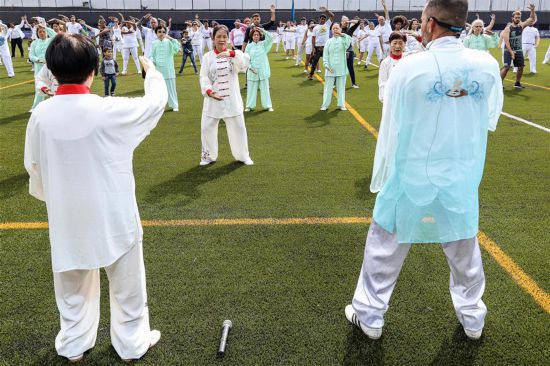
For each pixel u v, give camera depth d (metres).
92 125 2.12
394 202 2.42
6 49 14.90
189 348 2.69
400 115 2.29
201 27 24.78
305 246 3.86
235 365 2.55
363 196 4.97
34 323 2.89
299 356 2.62
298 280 3.36
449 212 2.34
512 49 11.75
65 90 2.13
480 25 10.98
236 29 16.47
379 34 17.20
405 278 3.36
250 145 7.06
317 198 4.92
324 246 3.86
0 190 5.21
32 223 4.32
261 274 3.44
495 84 2.39
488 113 2.47
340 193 5.06
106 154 2.17
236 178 5.58
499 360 2.58
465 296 2.63
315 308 3.04
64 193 2.16
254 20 10.59
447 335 2.78
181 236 4.04
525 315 2.95
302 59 21.53
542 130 7.69
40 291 3.22
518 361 2.57
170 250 3.80
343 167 5.96
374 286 2.61
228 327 2.78
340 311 3.01
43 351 2.66
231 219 4.39
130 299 2.47
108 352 2.65
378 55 17.67
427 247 3.78
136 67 17.69
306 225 4.25
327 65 9.28
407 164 2.33
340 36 9.18
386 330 2.83
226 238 4.00
